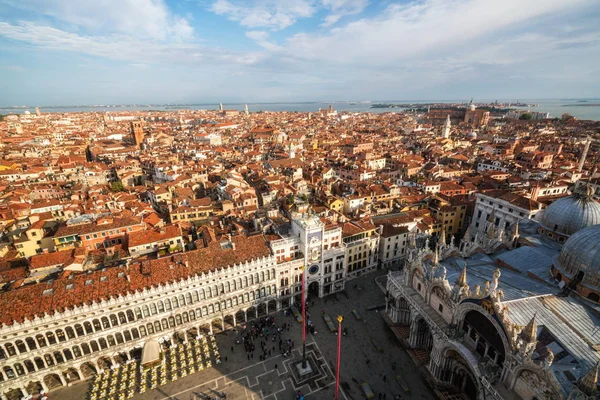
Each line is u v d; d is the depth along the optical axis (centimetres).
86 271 7138
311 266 8575
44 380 6512
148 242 8888
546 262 6438
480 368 5125
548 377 4038
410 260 7438
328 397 6119
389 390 6219
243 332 7731
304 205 9544
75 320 6075
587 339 4772
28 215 11925
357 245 9656
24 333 5719
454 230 12350
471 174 18200
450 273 6812
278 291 8275
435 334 6206
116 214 10794
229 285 7531
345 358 6994
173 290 6888
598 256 5172
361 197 13250
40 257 7712
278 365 6806
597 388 3847
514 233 7644
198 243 8506
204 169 18175
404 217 11400
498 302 4881
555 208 7212
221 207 12875
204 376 6544
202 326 7869
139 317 6744
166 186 15388
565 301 5375
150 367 6706
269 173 18262
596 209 6650
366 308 8600
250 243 8219
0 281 7300
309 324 7925
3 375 5762
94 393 6166
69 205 12444
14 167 19675
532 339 4369
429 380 6369
